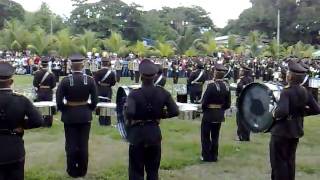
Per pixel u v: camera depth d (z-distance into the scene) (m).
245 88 7.73
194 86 16.84
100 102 13.72
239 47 52.53
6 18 72.88
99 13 71.31
